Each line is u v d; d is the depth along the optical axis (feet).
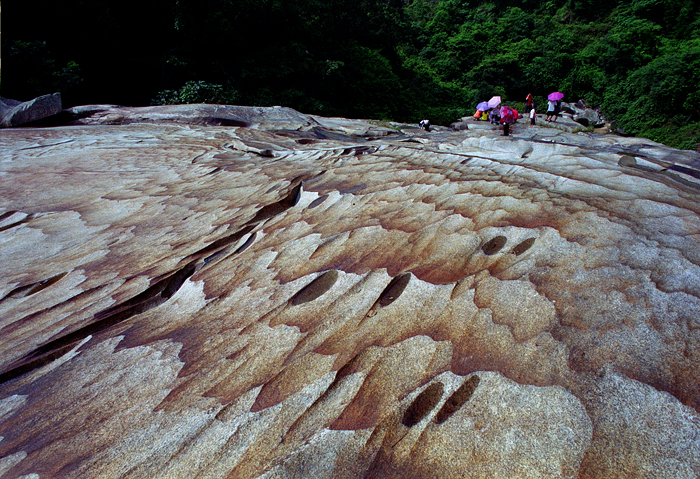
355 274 5.36
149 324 5.59
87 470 3.38
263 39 57.93
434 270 4.99
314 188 9.09
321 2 62.75
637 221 5.24
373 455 2.99
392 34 83.25
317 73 58.23
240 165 12.93
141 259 7.75
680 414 2.87
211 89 41.24
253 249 6.96
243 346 4.51
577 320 3.75
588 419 2.93
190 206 10.17
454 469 2.80
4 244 9.52
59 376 4.77
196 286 6.25
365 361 3.80
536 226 5.43
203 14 48.96
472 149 13.87
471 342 3.75
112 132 22.22
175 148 17.28
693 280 4.02
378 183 8.48
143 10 47.60
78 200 11.70
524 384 3.26
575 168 8.29
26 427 4.09
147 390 4.21
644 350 3.37
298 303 5.04
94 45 44.42
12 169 14.71
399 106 71.26
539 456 2.77
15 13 39.70
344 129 27.27
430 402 3.29
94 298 6.60
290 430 3.32
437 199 7.07
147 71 47.80
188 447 3.39
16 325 6.26
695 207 5.75
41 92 37.91
